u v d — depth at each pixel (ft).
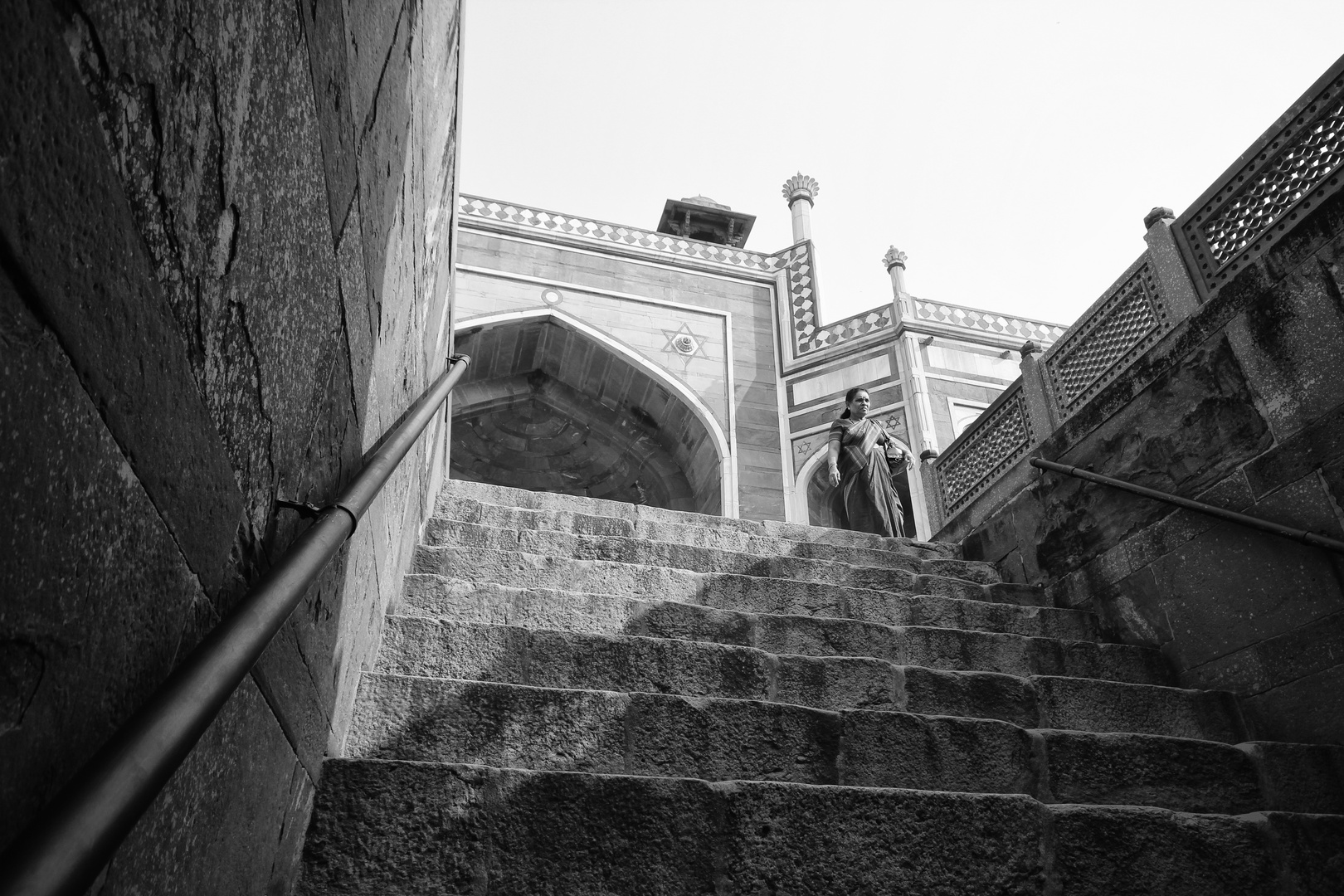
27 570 2.15
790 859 7.13
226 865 4.25
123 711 2.86
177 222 2.75
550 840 6.81
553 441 56.34
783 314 55.57
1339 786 10.10
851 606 14.32
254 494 4.03
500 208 54.60
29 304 2.03
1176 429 14.71
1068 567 16.63
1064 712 11.28
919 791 7.73
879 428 27.30
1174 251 15.71
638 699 8.78
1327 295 12.34
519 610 11.69
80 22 2.08
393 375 7.95
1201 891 7.81
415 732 8.07
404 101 6.71
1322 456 12.01
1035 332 53.11
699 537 17.78
